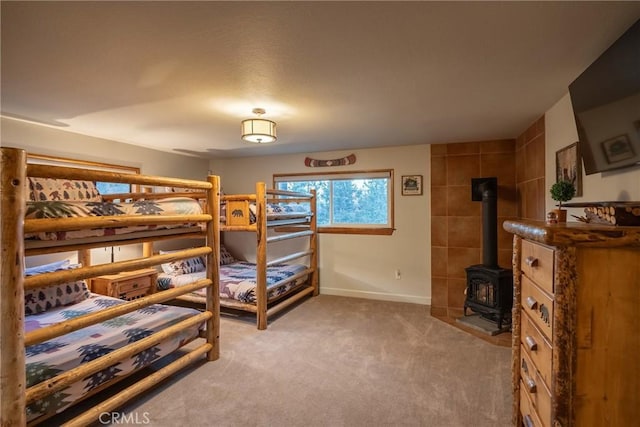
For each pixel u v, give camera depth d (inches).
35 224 58.2
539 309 55.4
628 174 65.5
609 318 45.0
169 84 86.0
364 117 118.2
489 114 115.4
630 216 51.1
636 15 55.1
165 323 96.5
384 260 180.1
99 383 74.5
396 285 177.9
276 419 75.9
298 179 197.5
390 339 123.3
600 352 45.2
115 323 93.8
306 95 94.8
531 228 51.7
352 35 61.9
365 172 182.1
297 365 102.3
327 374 96.6
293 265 191.2
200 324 104.8
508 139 156.7
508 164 156.9
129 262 77.4
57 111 109.8
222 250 206.4
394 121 124.1
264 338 124.6
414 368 100.3
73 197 123.1
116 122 123.7
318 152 191.8
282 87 88.7
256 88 89.3
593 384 45.3
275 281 152.6
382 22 57.4
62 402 67.2
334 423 74.4
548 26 58.6
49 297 106.0
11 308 54.2
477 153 161.9
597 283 45.2
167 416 77.0
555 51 68.3
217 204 105.6
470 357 107.8
